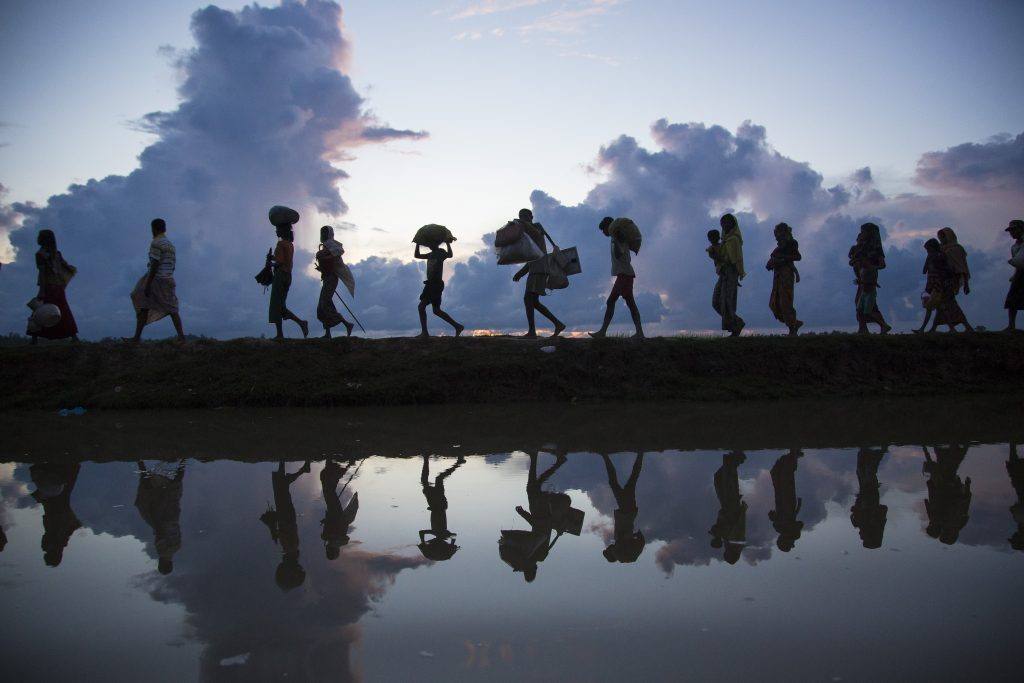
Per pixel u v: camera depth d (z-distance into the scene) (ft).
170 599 9.96
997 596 9.73
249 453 21.13
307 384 34.37
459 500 15.34
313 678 7.59
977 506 14.35
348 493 16.05
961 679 7.45
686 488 16.17
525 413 30.04
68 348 36.81
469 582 10.49
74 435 24.86
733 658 7.98
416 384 34.24
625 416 28.78
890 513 13.94
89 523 13.89
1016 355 38.29
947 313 43.29
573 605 9.60
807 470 17.89
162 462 19.88
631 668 7.75
